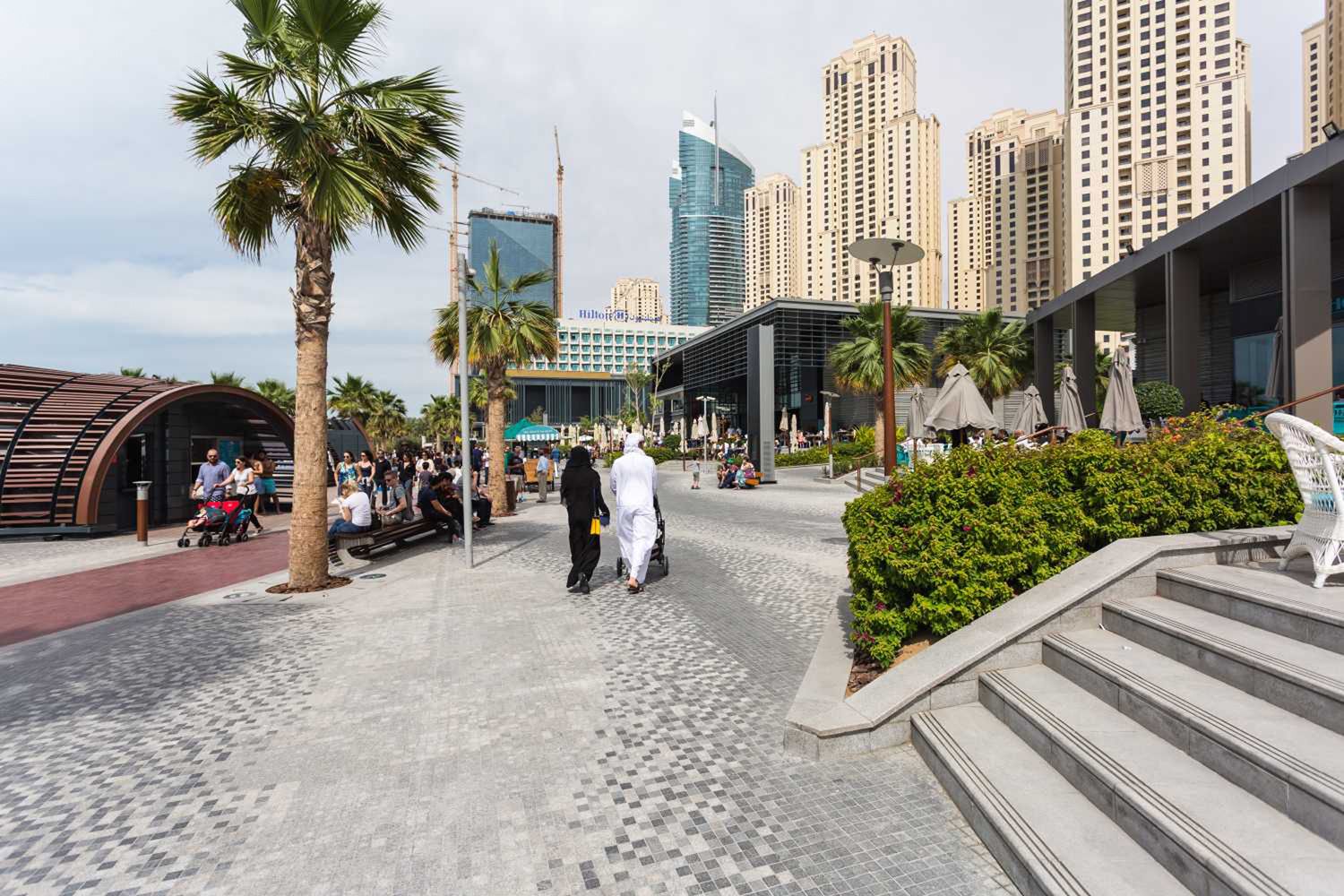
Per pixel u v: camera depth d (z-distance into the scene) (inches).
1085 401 1133.1
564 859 99.5
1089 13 3750.0
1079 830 92.7
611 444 2642.7
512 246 6988.2
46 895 92.4
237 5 293.3
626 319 6486.2
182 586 329.7
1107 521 177.3
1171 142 3523.6
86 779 128.6
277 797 120.6
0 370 642.8
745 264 6860.2
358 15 297.7
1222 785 91.7
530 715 156.3
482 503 543.8
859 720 131.8
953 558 161.9
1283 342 505.4
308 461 310.7
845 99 5017.2
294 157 286.8
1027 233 4660.4
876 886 91.4
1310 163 486.9
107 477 566.9
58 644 224.2
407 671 189.5
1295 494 172.6
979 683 140.8
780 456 1486.2
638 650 205.3
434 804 116.9
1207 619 130.6
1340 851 75.6
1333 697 92.2
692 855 99.7
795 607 258.5
